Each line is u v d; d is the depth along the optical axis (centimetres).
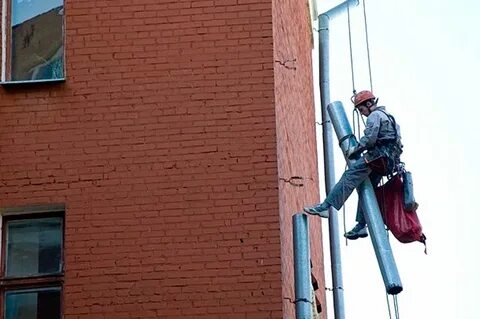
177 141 1709
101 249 1670
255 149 1700
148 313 1639
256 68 1736
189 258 1659
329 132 1981
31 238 1714
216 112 1720
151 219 1678
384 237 1587
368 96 1656
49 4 1812
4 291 1691
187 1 1769
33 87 1747
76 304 1648
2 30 1795
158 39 1756
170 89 1734
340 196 1608
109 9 1773
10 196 1703
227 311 1633
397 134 1611
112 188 1697
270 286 1639
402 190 1633
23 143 1723
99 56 1755
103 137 1720
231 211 1675
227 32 1752
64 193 1700
